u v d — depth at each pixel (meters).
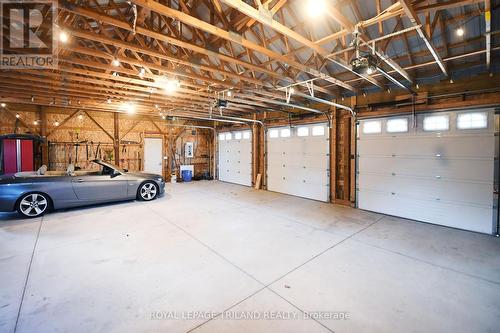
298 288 2.47
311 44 2.97
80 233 3.99
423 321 1.99
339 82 4.66
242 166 9.53
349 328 1.91
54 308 2.10
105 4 3.19
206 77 4.45
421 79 4.77
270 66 4.79
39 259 3.04
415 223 4.71
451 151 4.43
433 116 4.62
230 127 10.06
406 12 2.26
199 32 3.50
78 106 7.33
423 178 4.77
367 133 5.61
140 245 3.53
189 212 5.39
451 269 2.89
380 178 5.41
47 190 4.91
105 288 2.43
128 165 9.18
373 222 4.76
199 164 11.23
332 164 6.36
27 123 7.28
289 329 1.90
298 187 7.26
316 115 6.70
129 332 1.84
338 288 2.48
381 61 4.18
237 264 2.97
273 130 8.07
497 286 2.53
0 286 2.42
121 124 9.01
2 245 3.47
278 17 3.62
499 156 3.97
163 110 8.16
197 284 2.53
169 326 1.91
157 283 2.53
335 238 3.87
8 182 4.61
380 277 2.70
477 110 4.15
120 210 5.50
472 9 3.15
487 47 3.02
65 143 7.89
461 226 4.34
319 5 2.26
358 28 2.75
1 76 4.26
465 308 2.16
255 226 4.45
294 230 4.25
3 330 1.83
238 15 2.84
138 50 3.16
